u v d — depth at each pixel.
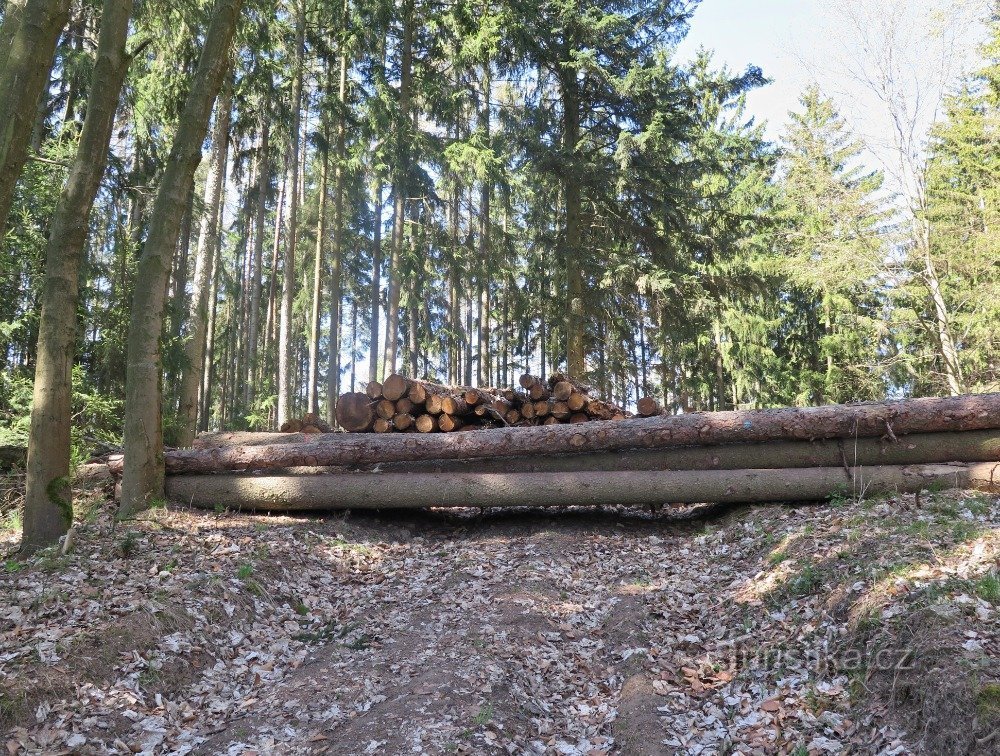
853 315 24.95
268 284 32.66
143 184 14.67
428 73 21.84
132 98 15.09
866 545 5.85
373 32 19.30
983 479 7.28
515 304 22.88
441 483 8.73
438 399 9.71
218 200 15.08
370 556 8.13
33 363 13.09
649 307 19.31
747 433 8.27
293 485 8.80
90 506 8.61
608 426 8.67
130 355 8.54
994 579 4.53
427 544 8.78
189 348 13.48
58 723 4.21
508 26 18.27
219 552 7.04
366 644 5.79
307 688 4.98
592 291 19.14
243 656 5.54
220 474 9.18
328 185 27.78
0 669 4.50
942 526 5.89
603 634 5.88
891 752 3.70
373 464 9.30
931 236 18.14
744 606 5.89
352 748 4.10
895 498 7.29
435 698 4.55
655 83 18.12
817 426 8.01
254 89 18.28
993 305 17.78
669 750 4.08
